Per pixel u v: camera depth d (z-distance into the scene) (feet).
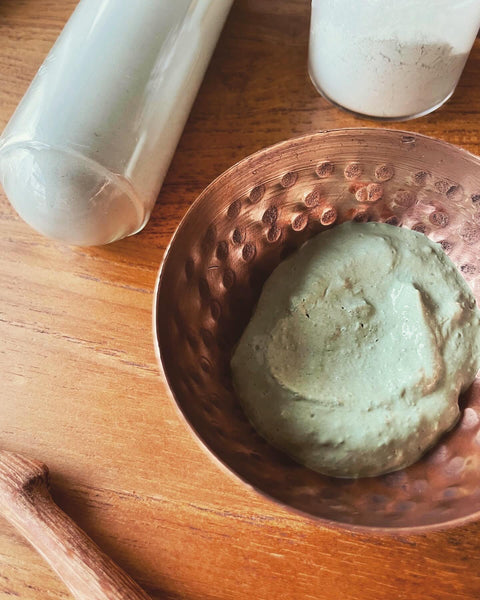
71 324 0.67
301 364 0.58
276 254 0.65
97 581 0.55
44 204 0.63
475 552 0.59
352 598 0.58
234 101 0.76
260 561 0.59
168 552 0.60
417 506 0.54
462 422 0.59
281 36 0.79
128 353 0.66
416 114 0.74
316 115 0.76
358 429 0.56
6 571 0.59
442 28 0.62
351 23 0.63
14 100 0.76
